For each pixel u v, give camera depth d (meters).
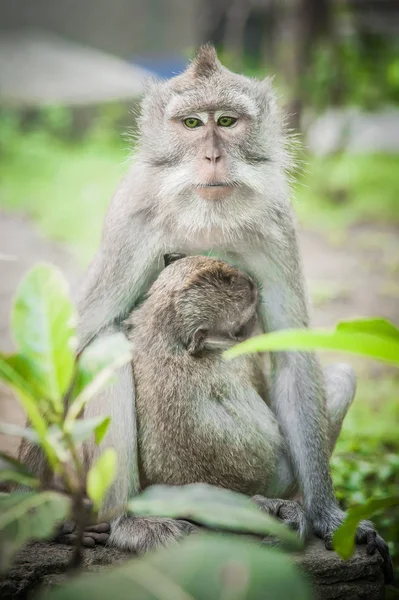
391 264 24.78
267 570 4.87
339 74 32.03
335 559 8.64
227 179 9.66
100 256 9.81
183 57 49.09
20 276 22.84
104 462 5.72
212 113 9.88
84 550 8.79
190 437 9.05
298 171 11.06
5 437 12.88
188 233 9.78
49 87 42.56
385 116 40.19
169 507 5.64
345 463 12.90
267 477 9.51
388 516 11.67
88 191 32.25
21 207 30.17
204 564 4.92
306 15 31.38
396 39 33.94
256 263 9.91
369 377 18.00
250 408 9.31
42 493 5.96
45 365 5.96
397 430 14.93
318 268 24.44
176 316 9.05
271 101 10.27
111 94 42.56
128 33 53.03
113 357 6.12
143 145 10.15
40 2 53.34
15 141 38.31
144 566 4.94
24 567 8.23
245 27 38.12
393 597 9.84
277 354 9.88
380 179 33.62
